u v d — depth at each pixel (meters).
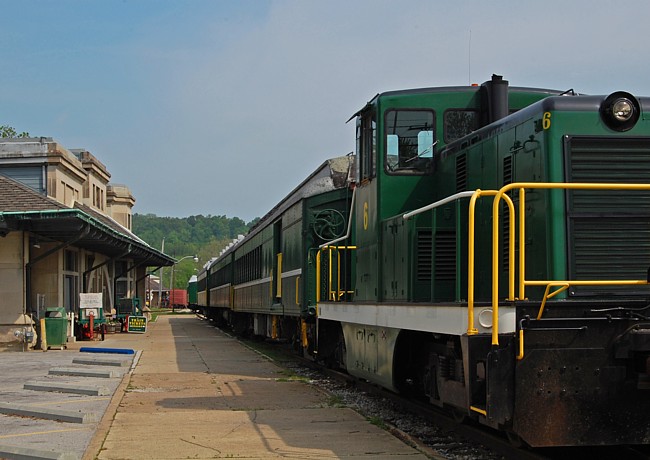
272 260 19.75
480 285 7.93
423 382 8.62
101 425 8.78
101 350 18.80
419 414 9.41
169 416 9.47
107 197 45.59
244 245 26.97
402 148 9.39
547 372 6.01
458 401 6.97
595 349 6.05
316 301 13.80
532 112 6.98
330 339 13.78
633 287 6.52
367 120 10.15
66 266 23.12
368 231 10.11
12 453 7.06
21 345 19.28
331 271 12.65
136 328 29.83
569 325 6.04
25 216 17.64
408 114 9.38
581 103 6.72
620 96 6.66
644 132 6.73
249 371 15.08
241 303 27.19
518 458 6.83
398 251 8.88
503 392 5.99
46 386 11.87
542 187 6.30
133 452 7.37
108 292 32.19
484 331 6.26
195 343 23.83
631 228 6.62
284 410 9.92
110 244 23.88
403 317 8.16
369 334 9.73
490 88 9.16
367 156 10.11
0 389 12.05
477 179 8.09
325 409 9.99
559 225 6.54
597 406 6.05
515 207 7.18
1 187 20.28
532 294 6.81
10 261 19.20
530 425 5.99
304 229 15.23
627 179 6.67
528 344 6.00
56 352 19.06
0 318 19.17
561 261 6.52
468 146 8.44
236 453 7.30
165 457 7.16
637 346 6.00
